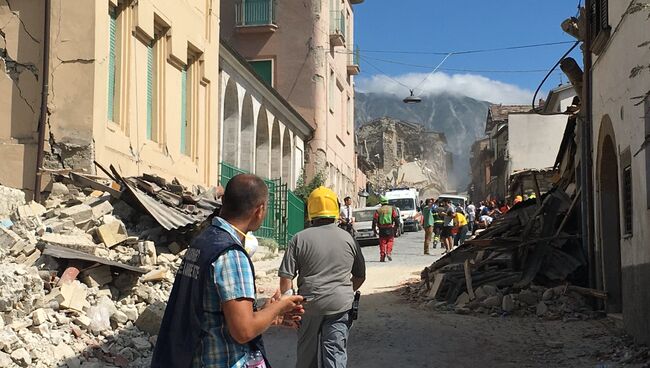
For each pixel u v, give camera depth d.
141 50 14.67
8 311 6.99
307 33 38.09
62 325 7.64
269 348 9.25
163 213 11.82
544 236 13.24
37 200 12.05
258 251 19.94
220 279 3.47
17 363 6.51
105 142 12.85
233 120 25.62
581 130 12.68
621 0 9.58
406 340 9.76
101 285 9.12
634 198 9.02
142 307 9.11
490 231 14.44
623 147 9.60
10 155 12.35
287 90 38.12
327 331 5.78
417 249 26.66
